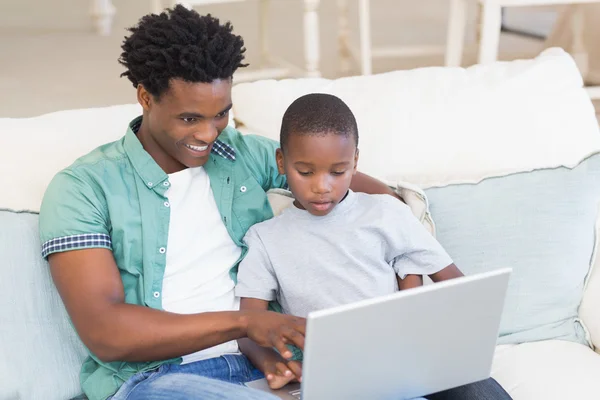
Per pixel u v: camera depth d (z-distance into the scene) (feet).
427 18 17.87
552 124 5.98
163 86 4.25
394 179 5.63
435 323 3.73
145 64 4.27
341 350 3.53
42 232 4.38
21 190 4.90
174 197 4.74
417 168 5.76
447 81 6.09
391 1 19.90
